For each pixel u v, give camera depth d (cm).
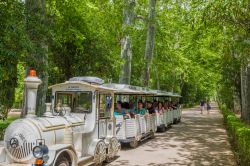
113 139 1040
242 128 1288
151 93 1809
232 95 3231
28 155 679
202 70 3881
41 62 1034
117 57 1986
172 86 4800
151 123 1631
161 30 3056
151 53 2478
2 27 852
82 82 953
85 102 944
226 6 963
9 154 691
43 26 1002
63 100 966
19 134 686
